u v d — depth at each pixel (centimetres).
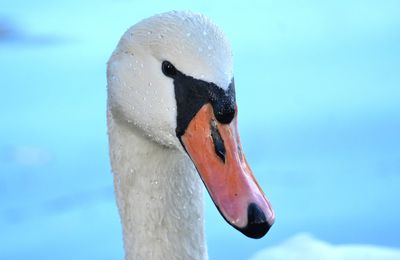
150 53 576
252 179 555
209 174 557
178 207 620
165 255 622
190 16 567
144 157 609
